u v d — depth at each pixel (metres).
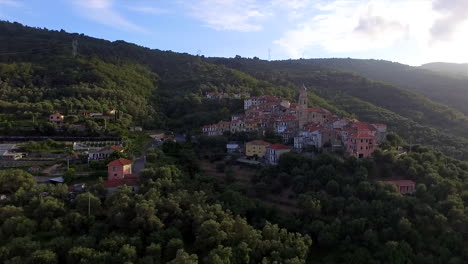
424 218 105.12
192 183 125.06
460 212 104.31
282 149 153.88
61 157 149.75
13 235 90.69
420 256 97.06
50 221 97.06
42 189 110.38
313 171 130.62
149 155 143.75
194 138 195.62
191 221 102.69
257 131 194.38
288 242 100.50
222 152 173.75
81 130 182.12
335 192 119.38
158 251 88.06
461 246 99.75
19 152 151.00
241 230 99.31
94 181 127.19
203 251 95.12
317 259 103.75
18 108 196.12
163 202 105.00
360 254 99.44
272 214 116.62
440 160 143.00
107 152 149.38
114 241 88.06
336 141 159.25
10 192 112.31
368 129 162.00
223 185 130.25
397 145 161.00
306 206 112.25
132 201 102.38
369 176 128.75
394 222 105.62
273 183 134.12
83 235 92.19
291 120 195.50
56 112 196.38
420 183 122.38
